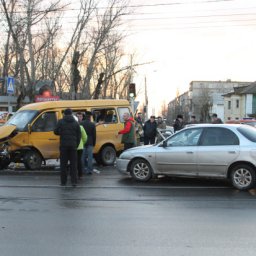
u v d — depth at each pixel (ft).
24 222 24.45
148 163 39.52
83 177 42.88
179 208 28.17
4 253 19.02
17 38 88.74
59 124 37.47
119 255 18.76
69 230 22.80
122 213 26.71
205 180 40.70
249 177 35.09
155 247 19.86
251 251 19.27
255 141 35.88
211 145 37.01
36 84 96.53
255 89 245.86
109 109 53.62
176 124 70.59
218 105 357.00
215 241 20.79
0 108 112.47
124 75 173.47
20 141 47.78
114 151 53.67
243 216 25.89
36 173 46.06
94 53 104.22
